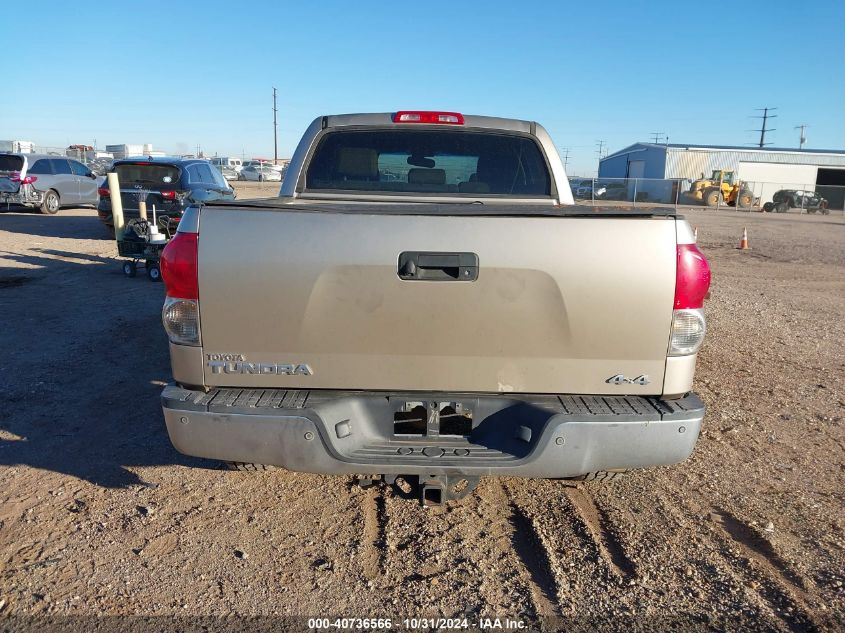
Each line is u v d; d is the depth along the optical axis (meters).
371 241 2.90
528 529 3.58
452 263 2.90
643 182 51.00
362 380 3.02
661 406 3.01
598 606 2.95
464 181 4.50
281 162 67.81
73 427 4.78
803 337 8.14
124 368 6.11
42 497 3.81
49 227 17.70
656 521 3.66
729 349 7.43
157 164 12.84
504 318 2.94
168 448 4.49
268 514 3.69
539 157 4.48
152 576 3.11
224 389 3.08
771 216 37.88
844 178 54.88
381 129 4.41
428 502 3.40
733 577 3.15
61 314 8.16
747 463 4.43
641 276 2.91
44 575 3.11
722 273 14.13
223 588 3.04
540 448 2.94
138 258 10.69
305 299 2.92
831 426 5.11
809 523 3.65
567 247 2.89
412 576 3.15
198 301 2.96
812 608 2.93
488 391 3.04
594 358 2.98
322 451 2.96
